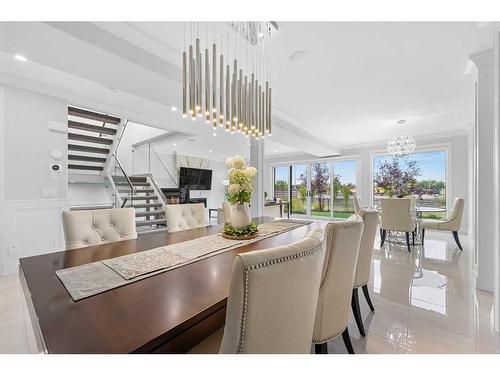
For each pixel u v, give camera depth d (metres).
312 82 3.22
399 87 3.39
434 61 2.70
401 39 2.30
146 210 5.84
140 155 7.67
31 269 1.24
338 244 1.29
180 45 2.36
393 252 4.18
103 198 6.33
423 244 4.67
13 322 2.02
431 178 6.44
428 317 2.10
